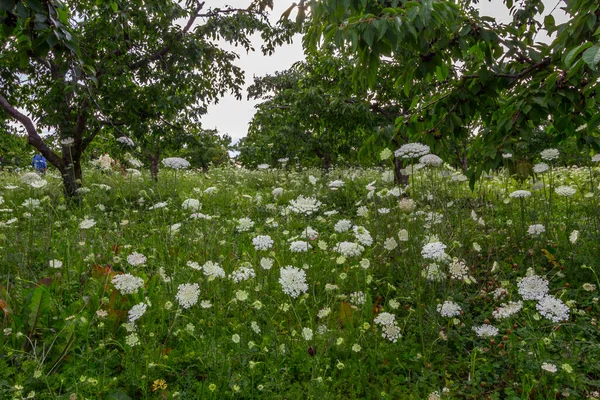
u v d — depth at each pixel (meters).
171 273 3.79
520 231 4.44
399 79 4.37
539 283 2.46
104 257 4.05
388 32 3.06
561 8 4.11
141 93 7.77
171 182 8.14
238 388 2.31
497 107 4.50
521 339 2.93
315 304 3.27
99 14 7.38
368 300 3.14
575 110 3.79
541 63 3.76
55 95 6.74
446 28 3.64
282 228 5.28
